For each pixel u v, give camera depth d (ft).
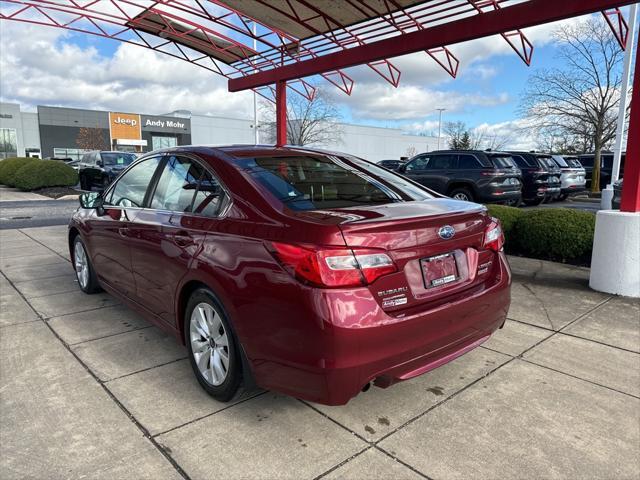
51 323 13.65
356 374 7.23
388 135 228.43
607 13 21.83
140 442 7.98
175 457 7.59
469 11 24.85
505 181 38.75
